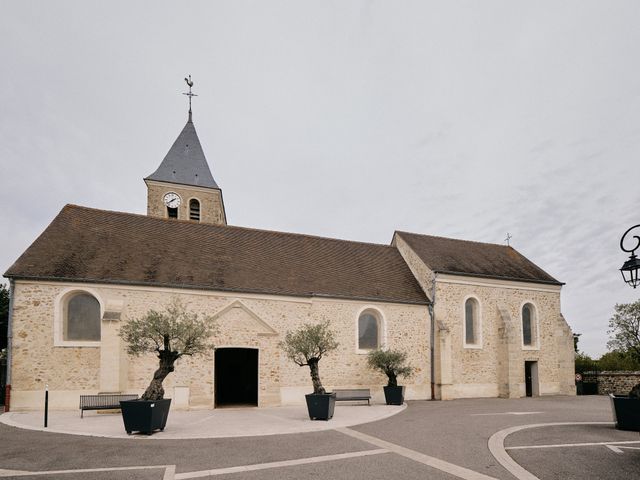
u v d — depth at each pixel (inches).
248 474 241.3
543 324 840.9
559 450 302.0
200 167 1113.4
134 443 323.3
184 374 550.0
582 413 504.7
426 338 721.6
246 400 655.1
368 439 341.7
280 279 660.1
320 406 448.5
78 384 513.0
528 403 639.8
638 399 368.5
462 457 282.4
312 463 265.9
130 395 482.0
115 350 510.0
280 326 622.2
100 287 542.3
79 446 311.7
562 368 835.4
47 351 509.7
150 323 399.5
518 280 819.4
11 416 456.4
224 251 684.1
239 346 582.2
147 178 1040.2
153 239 651.5
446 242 898.7
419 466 260.2
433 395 701.9
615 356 925.8
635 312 691.4
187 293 579.2
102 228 632.4
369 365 653.3
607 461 273.0
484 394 752.3
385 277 765.9
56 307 518.9
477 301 780.0
